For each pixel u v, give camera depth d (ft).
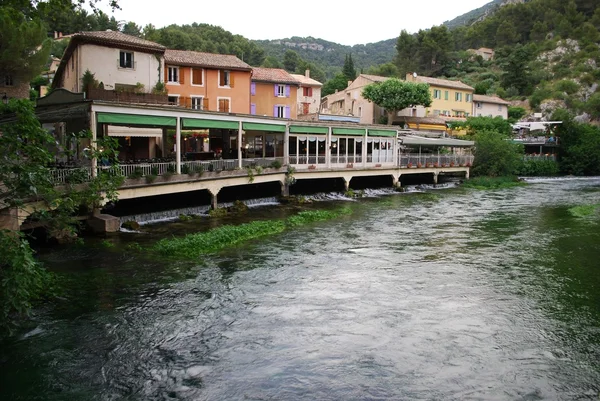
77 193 46.19
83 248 61.57
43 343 35.63
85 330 37.91
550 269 56.70
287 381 31.19
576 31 441.27
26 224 57.57
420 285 50.52
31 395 29.17
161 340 36.58
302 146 128.57
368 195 131.03
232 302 44.55
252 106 173.37
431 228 82.02
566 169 222.89
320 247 66.39
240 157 96.43
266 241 69.36
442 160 161.07
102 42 111.34
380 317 41.81
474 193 140.26
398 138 145.69
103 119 71.15
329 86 327.47
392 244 69.21
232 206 95.71
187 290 47.32
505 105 293.02
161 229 74.33
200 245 63.05
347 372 32.42
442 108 258.16
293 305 44.19
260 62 417.90
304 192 123.03
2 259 35.04
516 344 36.99
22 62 107.24
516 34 504.84
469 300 46.19
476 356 34.99
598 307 44.55
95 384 30.45
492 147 181.27
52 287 44.50
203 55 152.15
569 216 96.12
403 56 442.91
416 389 30.48
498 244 69.82
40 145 40.06
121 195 71.87
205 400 28.96
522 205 113.50
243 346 35.91
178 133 81.71
